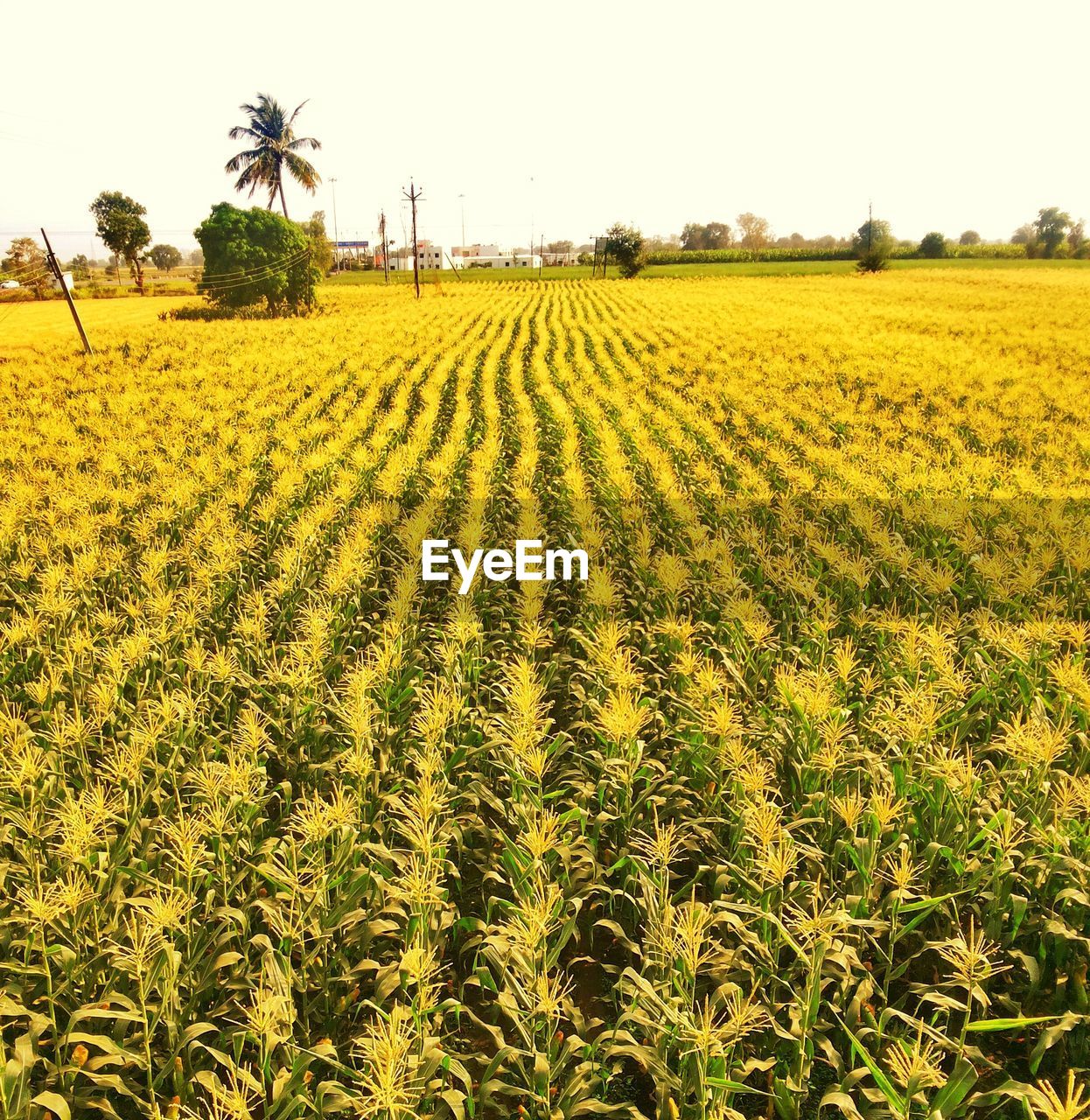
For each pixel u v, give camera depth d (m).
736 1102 3.59
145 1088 3.48
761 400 19.84
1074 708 5.33
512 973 3.69
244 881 4.49
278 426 17.48
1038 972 3.68
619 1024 3.34
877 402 19.81
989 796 4.61
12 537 10.45
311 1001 3.94
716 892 4.25
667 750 5.62
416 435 16.42
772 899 3.89
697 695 5.43
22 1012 3.40
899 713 4.93
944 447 15.18
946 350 26.38
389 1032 2.87
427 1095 3.23
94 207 82.38
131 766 4.71
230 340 33.12
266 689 6.34
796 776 4.96
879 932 3.87
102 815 4.10
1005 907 3.92
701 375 23.86
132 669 6.43
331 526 10.95
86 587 8.45
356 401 21.53
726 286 62.22
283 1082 3.16
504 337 35.03
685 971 3.36
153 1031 3.33
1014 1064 3.72
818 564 8.91
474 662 6.55
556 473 14.40
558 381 23.55
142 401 21.17
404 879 3.70
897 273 74.06
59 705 5.97
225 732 5.82
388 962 4.16
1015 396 18.91
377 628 8.01
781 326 33.56
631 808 4.72
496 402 20.39
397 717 6.07
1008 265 84.88
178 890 3.73
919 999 4.01
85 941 3.72
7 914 4.17
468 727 5.73
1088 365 23.72
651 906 3.79
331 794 5.32
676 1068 3.40
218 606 8.36
